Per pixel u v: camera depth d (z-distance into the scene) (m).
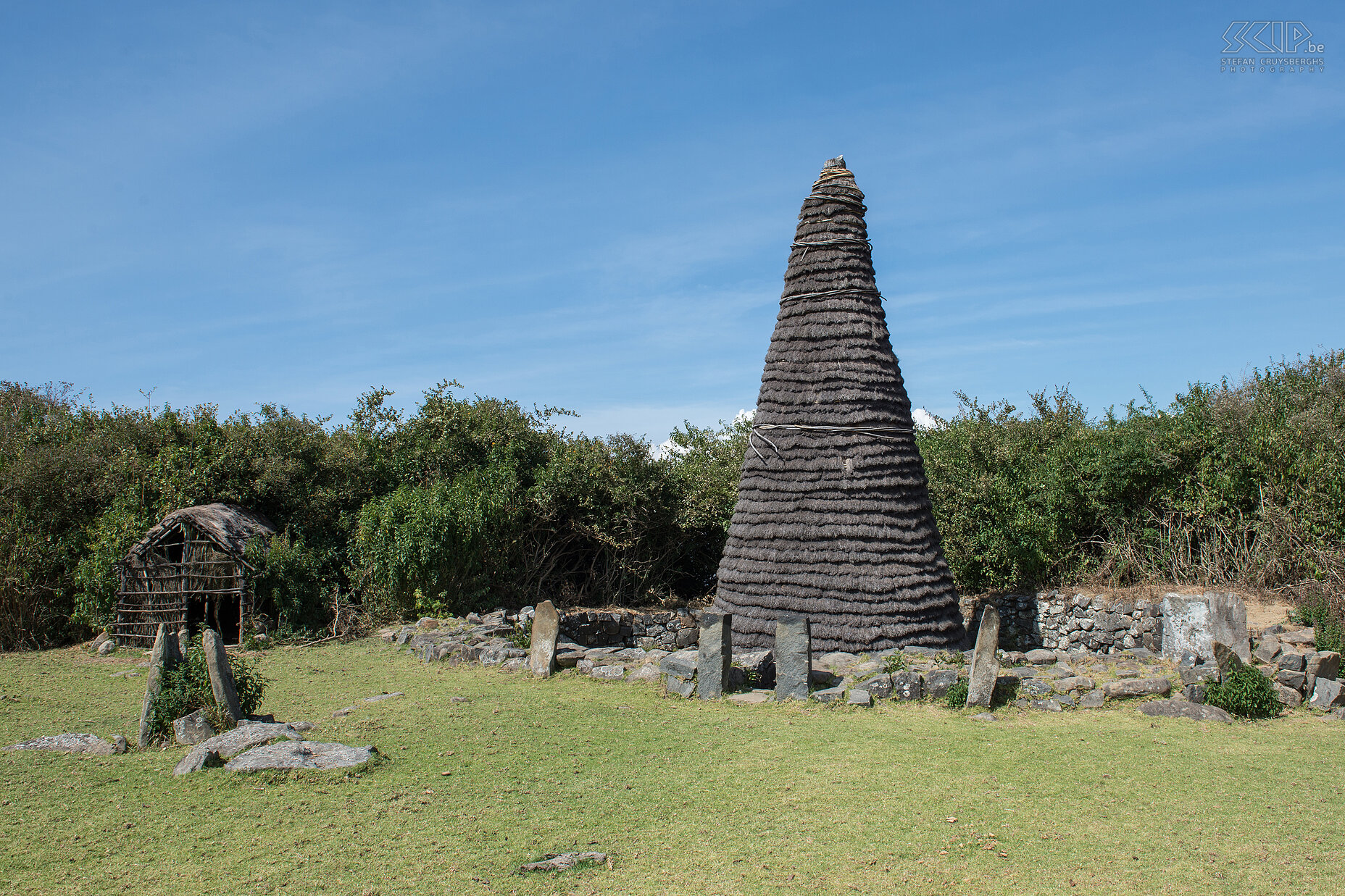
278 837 6.89
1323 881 6.12
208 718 9.42
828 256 14.77
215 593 16.89
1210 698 10.42
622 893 5.99
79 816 7.29
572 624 18.56
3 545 17.72
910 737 9.41
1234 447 18.28
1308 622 14.24
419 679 13.22
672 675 11.78
